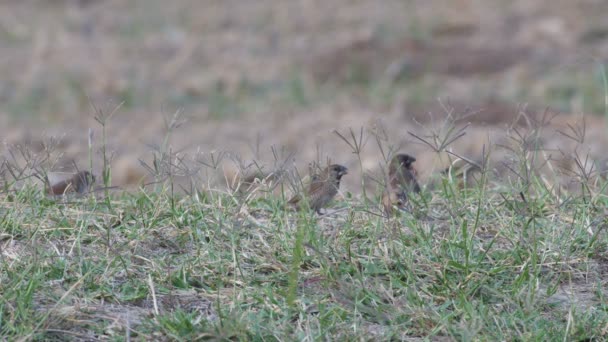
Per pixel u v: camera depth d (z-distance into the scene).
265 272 10.12
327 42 41.12
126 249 10.41
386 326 9.04
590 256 10.54
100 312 9.05
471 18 43.25
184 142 28.50
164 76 37.97
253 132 29.83
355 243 10.69
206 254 10.37
